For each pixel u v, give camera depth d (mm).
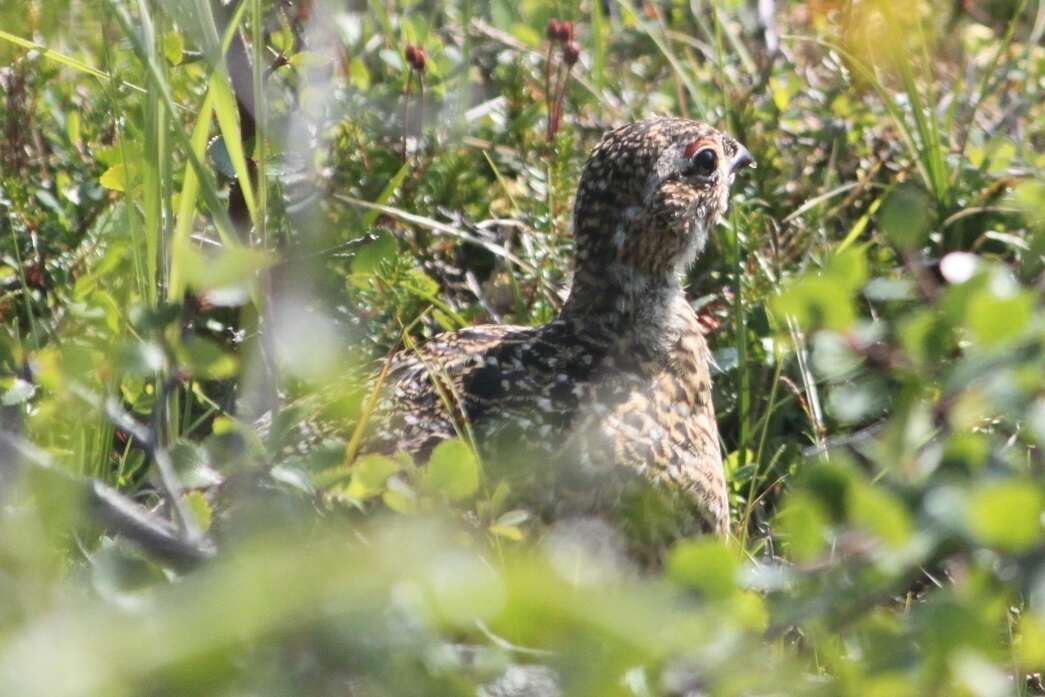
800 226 13086
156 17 9344
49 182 12414
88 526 7559
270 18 13023
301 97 11852
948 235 13289
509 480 8633
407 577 4043
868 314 11625
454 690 4645
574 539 8703
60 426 8375
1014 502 4324
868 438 6750
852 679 5008
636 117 14164
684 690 4781
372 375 9516
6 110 12438
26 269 11438
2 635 4348
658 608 4223
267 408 9070
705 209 10695
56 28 11938
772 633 5160
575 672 4133
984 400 5117
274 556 3867
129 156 9711
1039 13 15055
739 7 15750
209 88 9062
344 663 4305
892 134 14133
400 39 14320
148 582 5250
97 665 3461
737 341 11352
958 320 5051
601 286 10320
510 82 13836
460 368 9414
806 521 4844
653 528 9094
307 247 10195
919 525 4688
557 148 12867
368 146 12875
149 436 5621
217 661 3697
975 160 13828
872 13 14477
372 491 6246
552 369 9555
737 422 11719
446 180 12797
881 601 5496
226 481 6426
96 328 8891
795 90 14195
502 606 3979
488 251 12766
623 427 9312
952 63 15523
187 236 9023
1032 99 14891
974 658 4758
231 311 10812
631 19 15391
